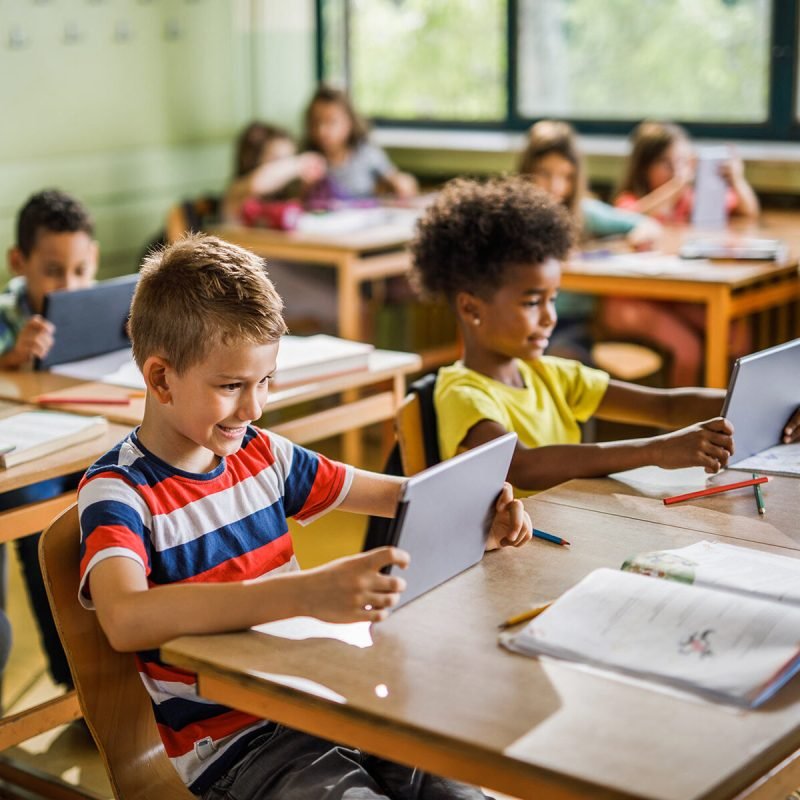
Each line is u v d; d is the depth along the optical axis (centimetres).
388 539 121
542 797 97
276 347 136
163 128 509
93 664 136
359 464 365
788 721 103
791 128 474
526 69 525
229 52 533
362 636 120
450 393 188
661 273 327
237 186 468
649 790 93
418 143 525
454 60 541
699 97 490
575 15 509
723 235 398
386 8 551
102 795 209
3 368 240
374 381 238
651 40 495
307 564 306
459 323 202
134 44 491
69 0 462
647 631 116
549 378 207
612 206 464
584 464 172
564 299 386
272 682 110
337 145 492
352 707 106
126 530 129
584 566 137
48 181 461
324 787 129
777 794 101
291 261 423
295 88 560
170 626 119
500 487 139
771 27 468
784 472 171
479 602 128
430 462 189
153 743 142
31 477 180
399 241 398
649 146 434
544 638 117
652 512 156
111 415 208
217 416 133
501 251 192
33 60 453
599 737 100
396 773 139
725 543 143
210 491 140
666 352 373
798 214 446
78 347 246
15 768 207
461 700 107
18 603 300
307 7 557
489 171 510
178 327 131
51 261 256
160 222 510
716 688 107
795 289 354
